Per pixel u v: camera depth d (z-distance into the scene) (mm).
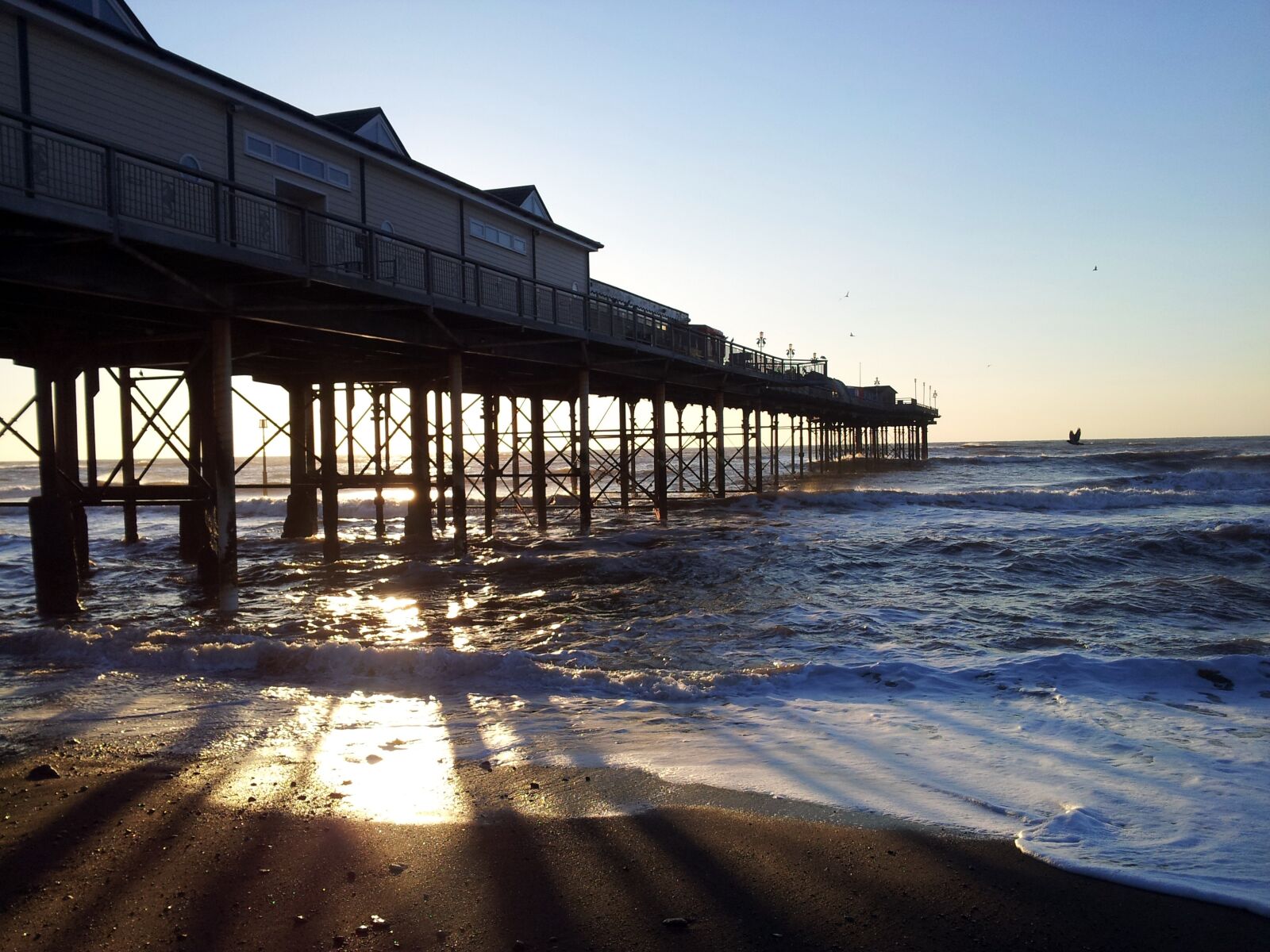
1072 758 6512
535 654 10320
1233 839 4973
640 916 4121
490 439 25781
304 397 23594
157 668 9680
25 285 10953
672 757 6508
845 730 7297
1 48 11312
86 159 12172
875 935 3959
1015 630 11914
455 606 14438
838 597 14688
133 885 4430
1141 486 44531
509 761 6418
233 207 11695
